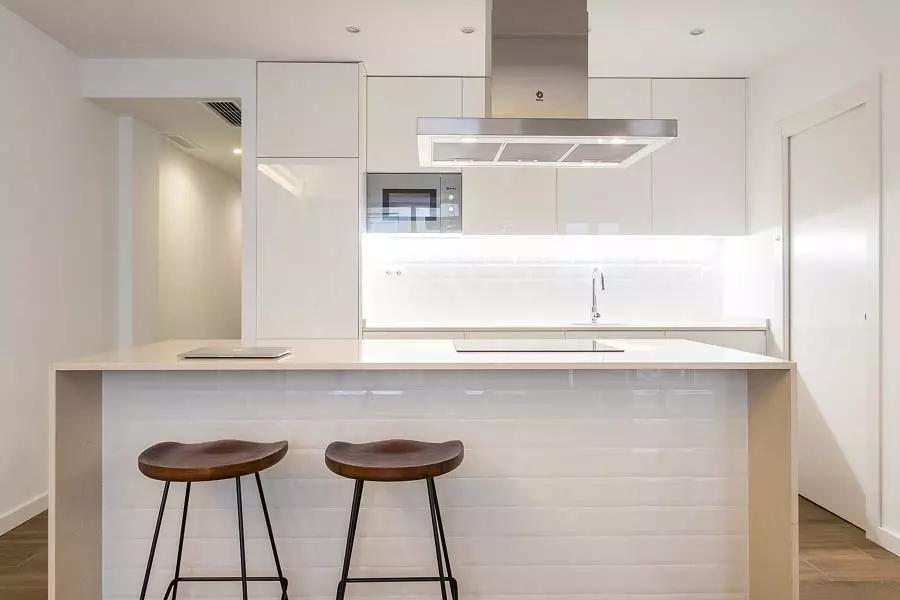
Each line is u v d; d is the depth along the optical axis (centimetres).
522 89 256
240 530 196
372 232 410
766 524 221
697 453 236
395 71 402
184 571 230
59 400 203
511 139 244
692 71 404
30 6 309
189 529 230
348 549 199
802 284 361
